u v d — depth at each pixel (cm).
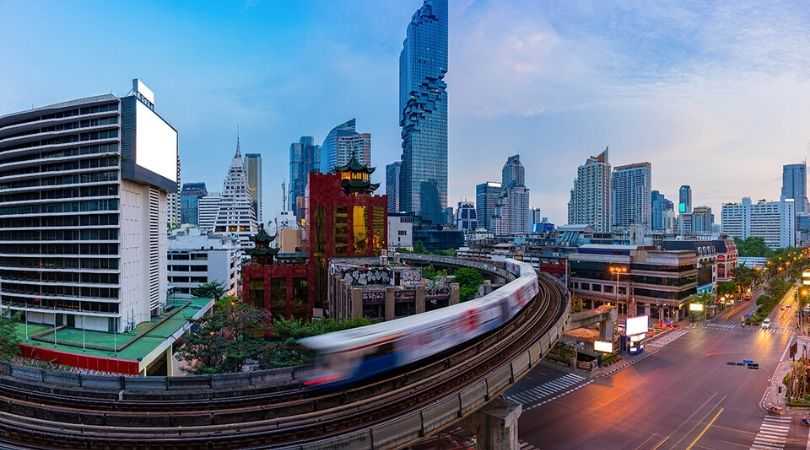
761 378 6184
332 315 7856
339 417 2427
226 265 11069
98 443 2208
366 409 2533
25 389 2867
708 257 12069
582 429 4625
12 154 7250
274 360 4700
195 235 13250
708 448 4228
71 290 7056
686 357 7269
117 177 6856
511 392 5703
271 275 9181
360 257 9744
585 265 11712
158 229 8206
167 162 8319
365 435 2264
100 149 6938
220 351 5019
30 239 7225
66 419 2495
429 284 6594
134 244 7256
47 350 5900
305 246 14438
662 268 10225
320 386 2662
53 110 7150
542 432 4562
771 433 4522
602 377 6272
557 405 5272
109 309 6850
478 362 3269
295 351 4766
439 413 2611
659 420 4841
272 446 2133
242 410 2488
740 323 9919
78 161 7019
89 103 6962
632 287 10775
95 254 6906
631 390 5759
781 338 8525
